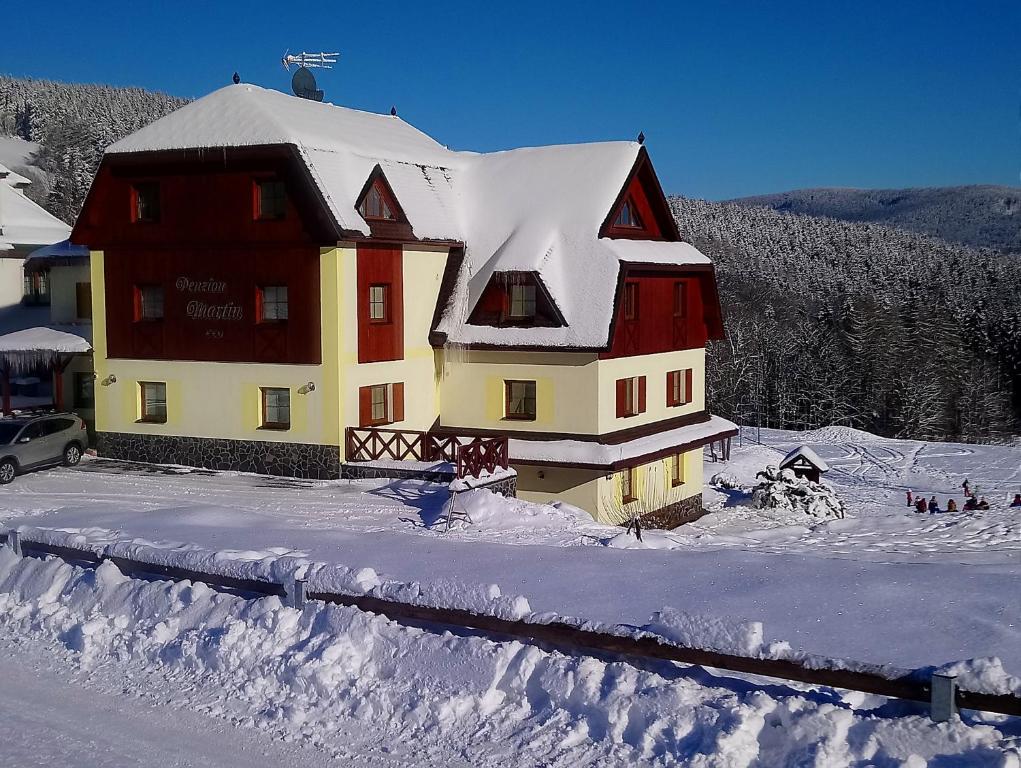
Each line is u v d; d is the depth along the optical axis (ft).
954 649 31.58
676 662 29.73
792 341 271.28
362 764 27.12
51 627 38.73
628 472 93.71
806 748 24.73
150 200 89.04
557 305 87.81
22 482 80.02
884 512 126.72
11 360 96.07
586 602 38.65
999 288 361.92
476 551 48.80
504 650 30.81
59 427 87.10
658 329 98.02
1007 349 297.12
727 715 26.22
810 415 260.21
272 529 56.44
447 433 93.04
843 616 35.42
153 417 90.79
